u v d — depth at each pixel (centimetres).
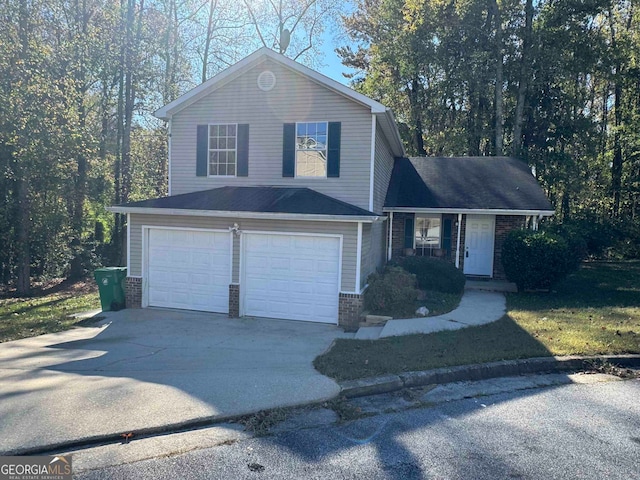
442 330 873
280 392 556
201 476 375
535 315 994
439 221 1552
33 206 1820
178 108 1333
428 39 2389
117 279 1170
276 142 1270
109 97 2353
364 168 1208
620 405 541
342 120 1221
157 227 1140
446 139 2500
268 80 1270
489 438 451
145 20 2303
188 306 1133
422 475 380
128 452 415
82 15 2081
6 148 1638
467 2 2184
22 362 725
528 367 677
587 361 690
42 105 1659
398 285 1080
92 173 2159
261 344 834
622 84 2470
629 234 2278
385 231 1570
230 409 502
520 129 2281
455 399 564
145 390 561
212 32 2673
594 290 1354
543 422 491
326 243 1020
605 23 2758
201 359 732
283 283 1054
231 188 1270
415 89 2598
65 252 1997
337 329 966
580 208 2661
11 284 1986
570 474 382
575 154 2603
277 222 1045
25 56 1642
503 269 1455
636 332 830
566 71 2300
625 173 2664
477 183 1581
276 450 422
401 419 499
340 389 569
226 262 1092
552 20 2220
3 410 496
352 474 381
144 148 2748
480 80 2302
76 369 677
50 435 434
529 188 1520
